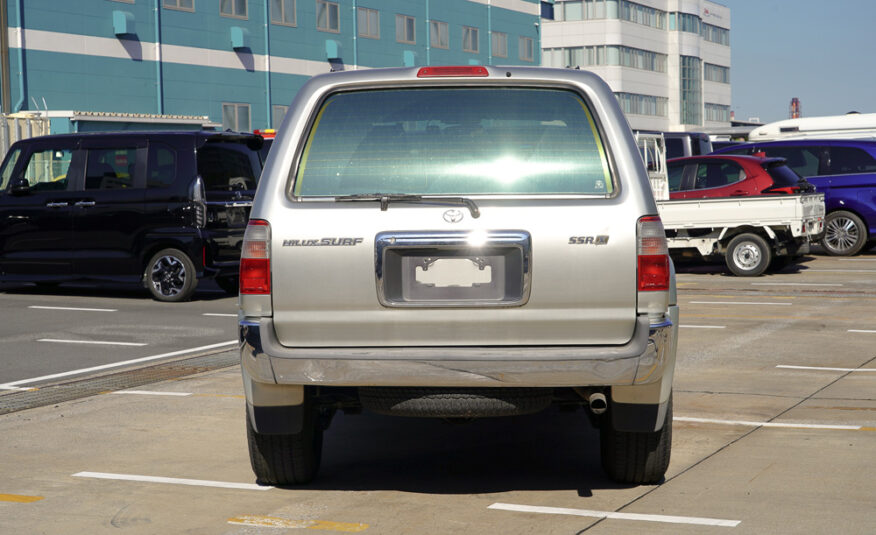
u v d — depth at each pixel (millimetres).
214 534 4379
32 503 4875
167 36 35281
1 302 13539
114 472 5426
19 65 30531
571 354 4246
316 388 4742
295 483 5098
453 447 5922
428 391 4406
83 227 13539
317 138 4527
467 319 4305
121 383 8062
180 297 13391
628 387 4434
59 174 13695
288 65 40250
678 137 24844
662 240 4328
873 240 19344
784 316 11586
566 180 4391
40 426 6570
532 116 4512
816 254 20031
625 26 77375
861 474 5184
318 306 4355
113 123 29219
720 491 4910
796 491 4891
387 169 4461
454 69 4578
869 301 12883
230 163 13820
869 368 8289
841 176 19250
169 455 5777
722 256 16562
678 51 83625
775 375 8031
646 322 4273
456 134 4492
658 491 4926
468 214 4316
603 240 4289
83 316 12086
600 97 4500
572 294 4289
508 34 52688
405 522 4504
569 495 4887
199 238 13188
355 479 5234
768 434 6086
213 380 8125
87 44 32562
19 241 13812
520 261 4301
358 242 4332
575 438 6117
